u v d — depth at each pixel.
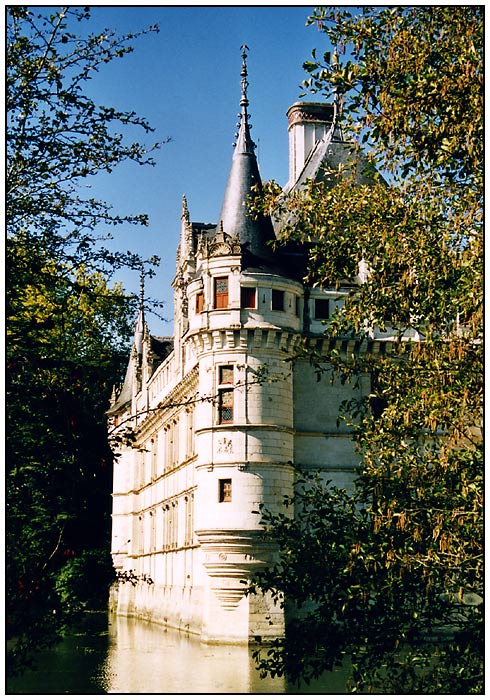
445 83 17.16
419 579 17.70
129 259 16.73
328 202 20.09
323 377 47.72
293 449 46.72
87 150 15.73
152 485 73.12
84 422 15.00
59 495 14.80
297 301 47.81
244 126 50.66
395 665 17.59
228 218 48.31
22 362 14.98
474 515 16.72
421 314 19.03
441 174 18.44
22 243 15.96
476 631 16.89
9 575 13.77
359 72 17.95
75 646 46.66
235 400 45.69
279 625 43.72
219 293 46.91
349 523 18.67
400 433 18.66
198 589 51.94
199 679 33.25
